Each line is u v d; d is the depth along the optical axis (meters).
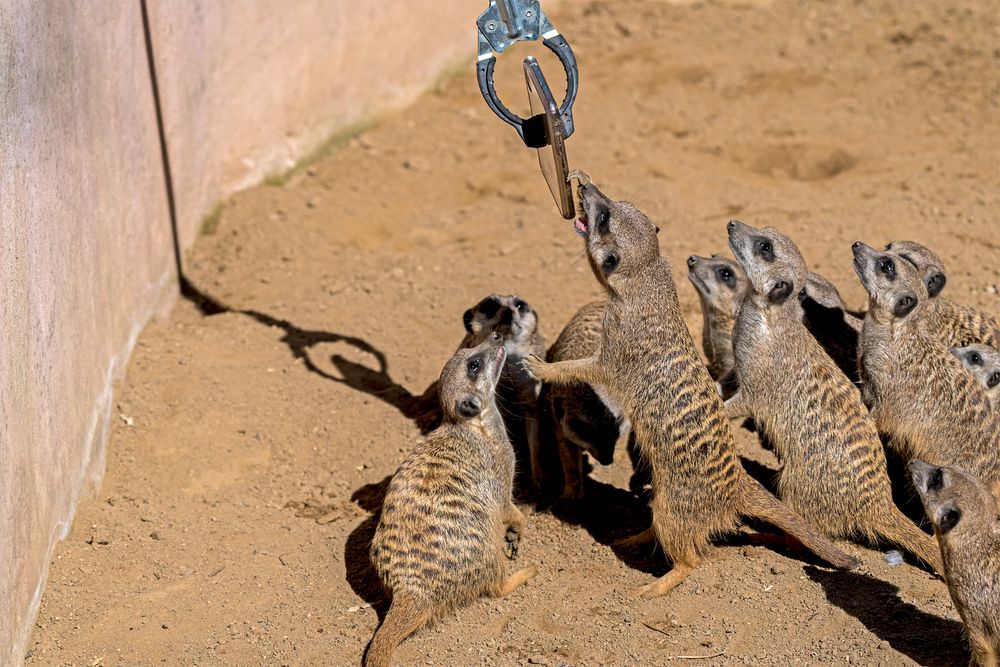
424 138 2.99
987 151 2.79
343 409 2.19
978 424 1.95
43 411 1.91
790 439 1.95
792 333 1.94
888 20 3.63
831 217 2.57
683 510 1.90
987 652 1.76
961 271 2.39
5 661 1.79
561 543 1.98
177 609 1.89
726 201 2.65
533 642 1.84
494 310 2.06
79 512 2.00
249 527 2.00
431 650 1.83
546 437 2.14
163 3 2.40
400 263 2.53
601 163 2.81
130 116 2.27
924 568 1.91
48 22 1.98
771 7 3.83
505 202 2.73
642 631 1.85
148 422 2.17
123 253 2.24
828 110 3.04
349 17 2.90
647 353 1.93
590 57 3.50
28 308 1.88
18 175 1.88
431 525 1.84
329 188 2.78
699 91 3.21
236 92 2.66
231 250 2.58
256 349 2.31
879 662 1.79
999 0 3.67
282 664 1.82
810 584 1.89
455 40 3.33
